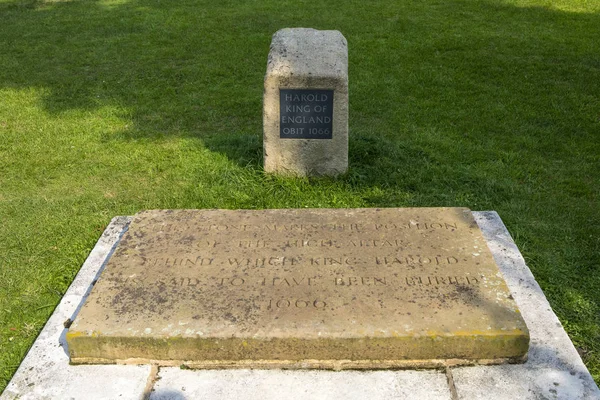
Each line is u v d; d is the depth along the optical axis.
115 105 7.56
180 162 5.89
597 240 4.50
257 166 5.62
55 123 7.01
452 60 8.88
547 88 7.76
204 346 3.11
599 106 7.15
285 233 3.90
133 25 11.25
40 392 3.04
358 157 5.75
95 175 5.75
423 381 3.05
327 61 5.10
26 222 4.92
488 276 3.45
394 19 11.21
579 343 3.52
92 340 3.12
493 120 6.79
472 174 5.48
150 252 3.73
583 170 5.64
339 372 3.12
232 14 11.84
